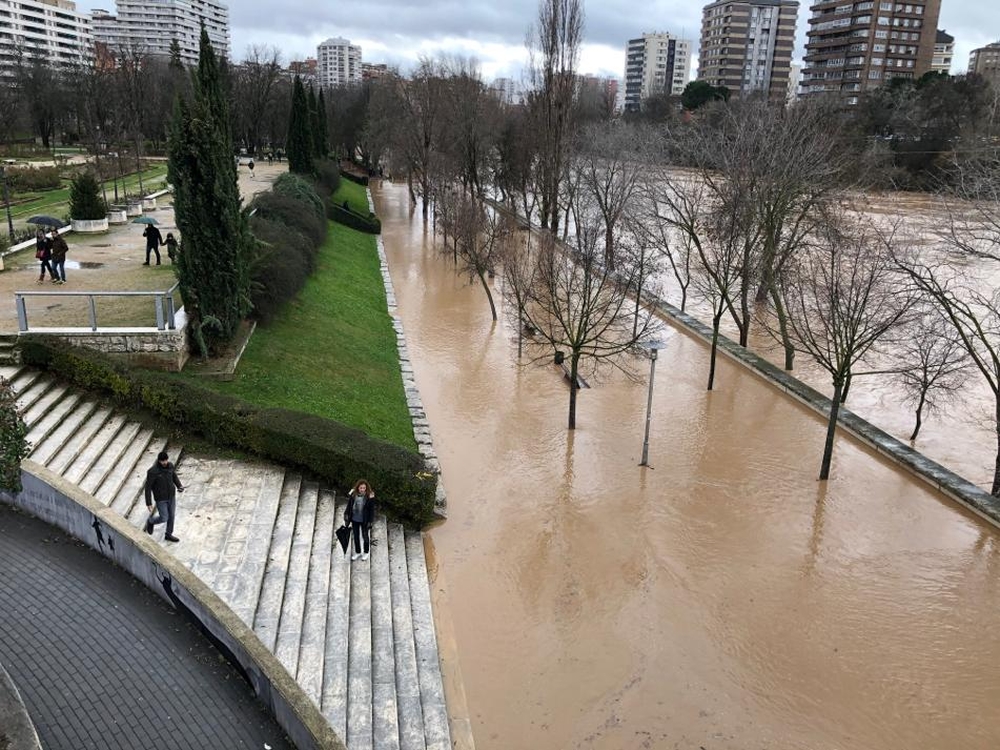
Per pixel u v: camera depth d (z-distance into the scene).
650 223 50.94
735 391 28.69
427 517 18.08
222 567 13.66
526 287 30.84
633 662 14.02
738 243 35.25
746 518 19.25
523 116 72.81
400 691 12.48
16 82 87.88
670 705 13.03
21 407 16.59
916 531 18.92
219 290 21.42
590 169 53.12
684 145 52.25
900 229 39.31
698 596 16.03
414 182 83.50
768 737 12.43
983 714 13.03
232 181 21.41
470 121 67.19
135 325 20.69
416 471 17.88
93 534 12.38
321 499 17.38
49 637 10.39
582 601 15.73
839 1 134.50
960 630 15.20
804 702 13.21
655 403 27.08
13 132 81.44
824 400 26.75
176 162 20.27
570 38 55.09
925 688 13.61
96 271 27.77
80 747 8.69
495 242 48.38
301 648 12.45
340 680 12.01
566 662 13.97
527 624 14.96
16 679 9.62
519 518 18.86
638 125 77.75
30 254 30.23
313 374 23.69
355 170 104.00
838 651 14.51
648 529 18.55
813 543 18.22
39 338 18.66
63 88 88.25
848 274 30.08
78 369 18.19
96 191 37.47
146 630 10.69
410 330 35.19
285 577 14.02
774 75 165.50
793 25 163.25
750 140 32.69
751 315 36.19
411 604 15.09
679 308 41.19
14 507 13.59
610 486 20.67
